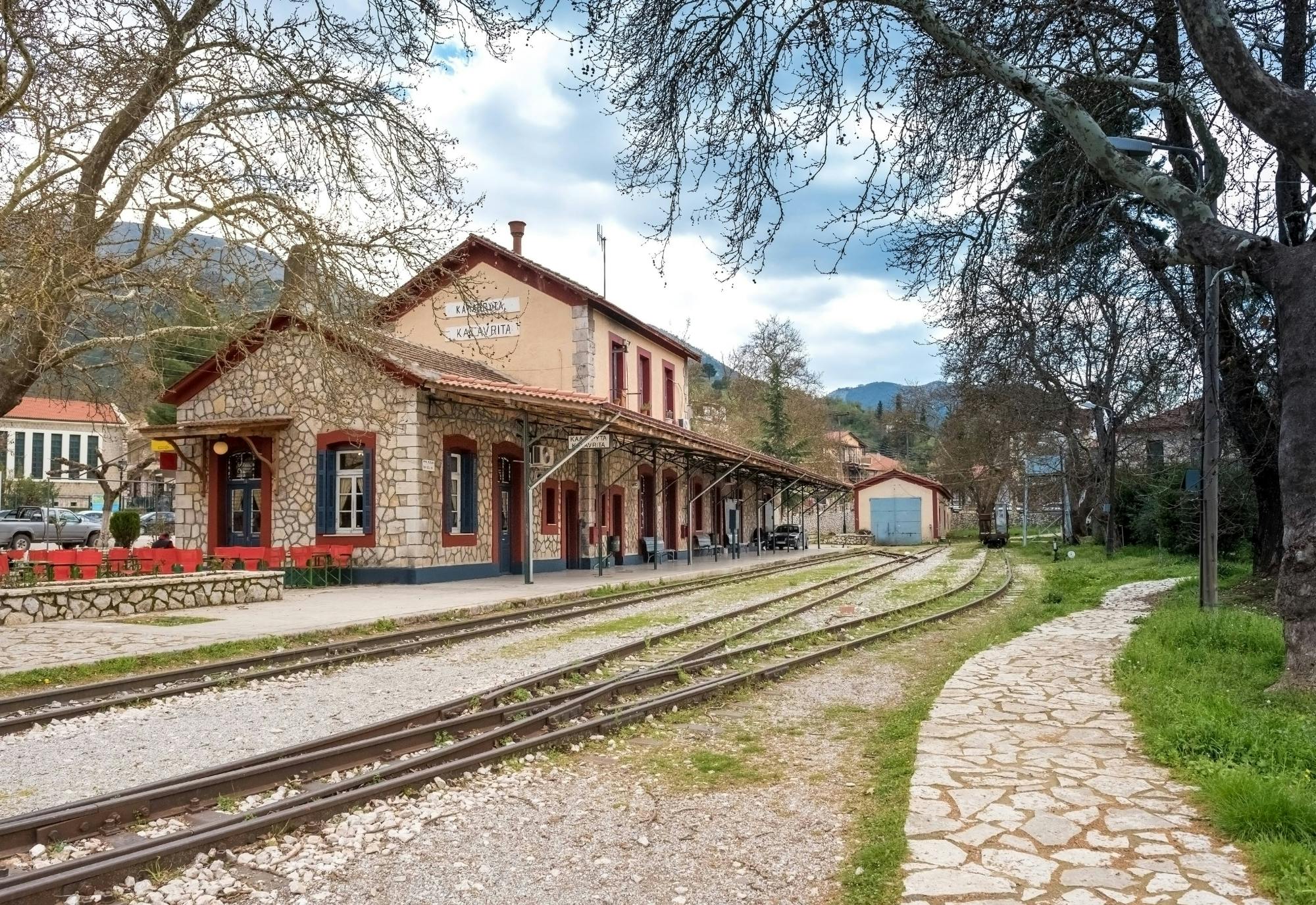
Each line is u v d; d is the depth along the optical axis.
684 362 36.31
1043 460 45.25
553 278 26.44
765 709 8.45
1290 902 3.73
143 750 6.63
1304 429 7.45
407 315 28.33
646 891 4.37
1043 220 11.63
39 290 10.47
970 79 10.37
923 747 6.47
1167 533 29.78
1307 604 7.42
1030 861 4.33
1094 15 10.21
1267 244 7.58
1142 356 17.36
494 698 8.08
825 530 70.69
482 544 22.25
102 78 11.54
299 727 7.34
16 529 34.12
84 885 4.12
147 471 32.66
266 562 19.42
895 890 4.05
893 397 95.69
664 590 20.06
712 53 9.66
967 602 18.27
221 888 4.27
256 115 12.68
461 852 4.79
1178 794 5.30
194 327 12.96
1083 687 8.57
